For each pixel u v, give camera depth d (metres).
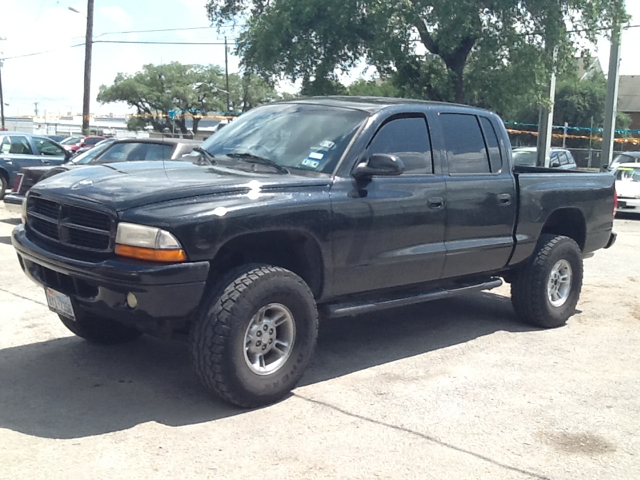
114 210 4.38
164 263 4.29
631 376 5.75
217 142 5.99
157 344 6.02
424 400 5.04
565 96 50.19
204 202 4.49
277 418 4.61
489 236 6.35
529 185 6.69
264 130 5.83
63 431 4.29
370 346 6.30
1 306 7.05
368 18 21.12
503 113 23.08
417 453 4.20
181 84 59.94
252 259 5.10
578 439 4.51
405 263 5.61
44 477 3.72
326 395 5.05
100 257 4.47
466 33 20.00
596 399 5.21
